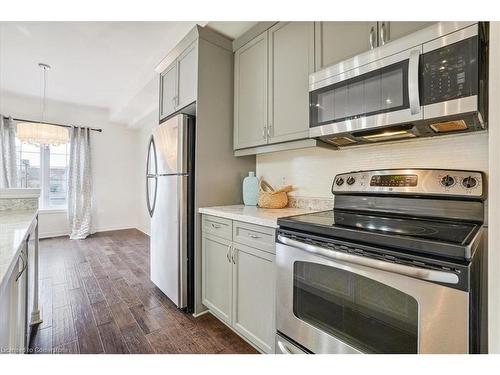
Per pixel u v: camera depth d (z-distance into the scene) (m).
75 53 2.85
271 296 1.43
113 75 3.44
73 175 4.78
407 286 0.87
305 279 1.21
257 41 1.99
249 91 2.06
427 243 0.84
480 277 1.02
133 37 2.54
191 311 2.10
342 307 1.07
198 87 2.04
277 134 1.81
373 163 1.63
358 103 1.29
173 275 2.11
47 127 3.42
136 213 5.73
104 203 5.31
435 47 1.04
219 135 2.17
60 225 4.83
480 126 1.16
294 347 1.24
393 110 1.16
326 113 1.42
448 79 1.01
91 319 1.97
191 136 2.10
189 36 2.11
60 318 1.98
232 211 1.83
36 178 4.63
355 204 1.57
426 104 1.06
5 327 0.96
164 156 2.25
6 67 3.20
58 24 2.32
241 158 2.32
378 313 0.96
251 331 1.57
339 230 1.07
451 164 1.33
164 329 1.84
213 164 2.13
